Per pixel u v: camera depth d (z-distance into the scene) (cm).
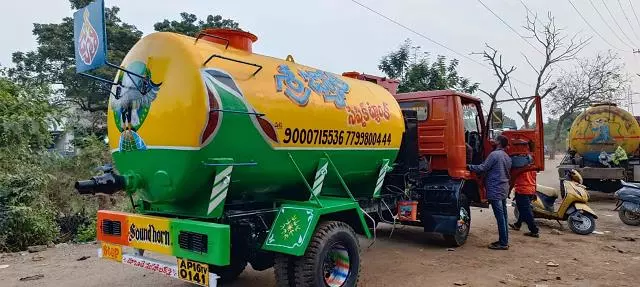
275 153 461
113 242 473
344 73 675
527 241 807
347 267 485
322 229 459
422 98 792
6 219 745
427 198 744
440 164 774
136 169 458
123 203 906
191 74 407
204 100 400
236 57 453
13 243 758
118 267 635
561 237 841
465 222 777
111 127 486
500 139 765
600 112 1328
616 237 838
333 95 530
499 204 744
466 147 805
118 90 470
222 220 433
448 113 762
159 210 482
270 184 485
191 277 409
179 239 413
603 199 1387
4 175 774
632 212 956
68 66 1978
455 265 646
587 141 1346
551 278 581
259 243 469
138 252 468
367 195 645
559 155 4822
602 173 1282
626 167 1291
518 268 629
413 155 714
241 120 423
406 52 1859
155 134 429
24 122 827
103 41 379
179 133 408
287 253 433
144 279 576
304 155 492
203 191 432
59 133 1083
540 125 824
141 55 448
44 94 964
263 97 447
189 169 409
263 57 486
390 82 762
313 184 519
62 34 1991
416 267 636
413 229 919
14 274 604
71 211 940
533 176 851
